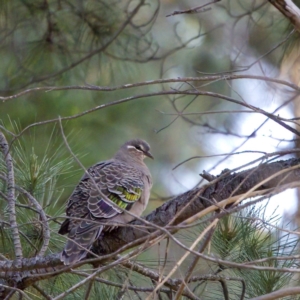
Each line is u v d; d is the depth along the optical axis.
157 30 20.39
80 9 14.84
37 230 9.66
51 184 10.12
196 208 8.17
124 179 10.23
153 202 20.16
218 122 19.16
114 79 16.53
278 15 15.20
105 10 15.02
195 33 20.34
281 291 6.98
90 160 18.02
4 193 9.83
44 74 15.41
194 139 20.89
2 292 9.18
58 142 16.61
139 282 10.34
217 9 20.02
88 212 9.41
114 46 15.80
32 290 9.76
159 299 9.11
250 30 15.44
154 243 6.95
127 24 15.13
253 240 8.88
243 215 8.95
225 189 7.97
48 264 8.77
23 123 17.12
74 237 8.85
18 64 15.31
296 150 7.19
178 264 6.60
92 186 9.83
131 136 19.77
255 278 8.80
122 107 19.42
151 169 21.14
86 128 18.55
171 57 20.06
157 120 20.34
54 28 14.93
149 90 19.62
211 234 7.29
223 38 19.61
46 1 14.61
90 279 7.36
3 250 9.82
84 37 15.22
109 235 8.98
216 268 9.46
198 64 20.05
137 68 16.67
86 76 15.67
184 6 20.94
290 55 14.57
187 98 20.22
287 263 8.77
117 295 9.12
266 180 7.04
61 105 17.70
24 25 15.02
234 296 9.62
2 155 10.17
